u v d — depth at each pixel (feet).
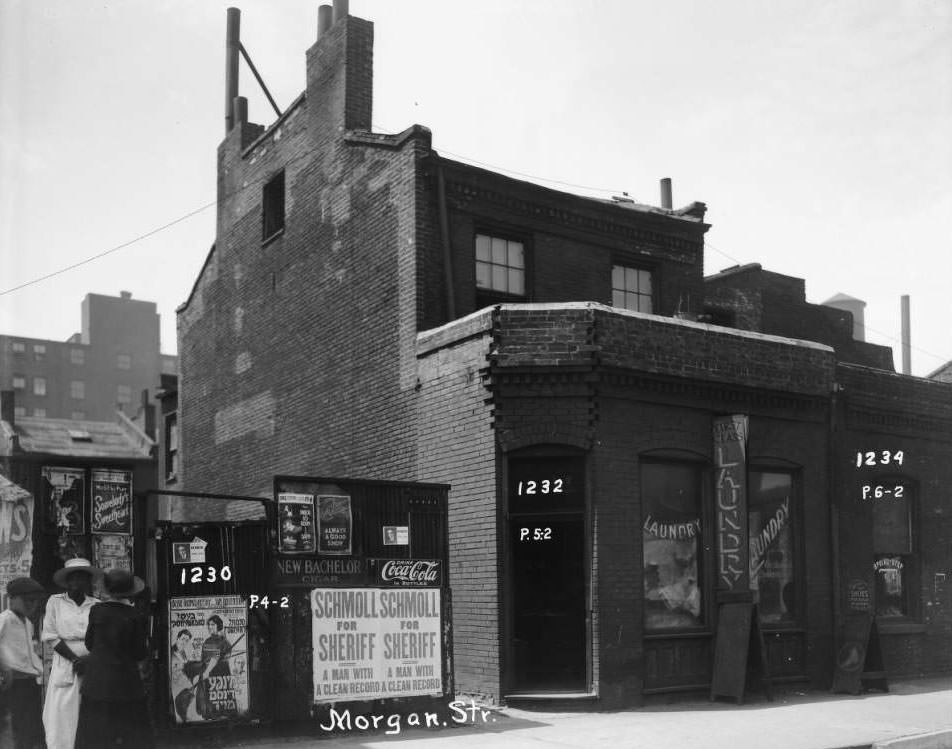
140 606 31.83
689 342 46.34
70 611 28.60
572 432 42.83
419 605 37.27
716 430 46.80
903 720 39.22
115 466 32.24
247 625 33.60
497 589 42.16
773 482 50.29
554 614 42.57
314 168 61.05
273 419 63.62
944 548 58.44
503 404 43.16
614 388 43.65
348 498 36.40
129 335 282.56
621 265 59.16
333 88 59.62
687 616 45.29
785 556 50.24
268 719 33.60
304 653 34.58
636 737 34.73
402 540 37.32
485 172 52.70
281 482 35.14
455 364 45.91
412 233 50.65
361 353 54.29
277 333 64.08
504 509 42.83
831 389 52.24
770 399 49.62
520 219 54.34
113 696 26.32
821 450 52.06
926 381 58.70
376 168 54.60
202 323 75.56
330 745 32.86
